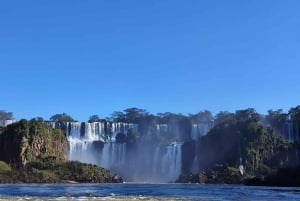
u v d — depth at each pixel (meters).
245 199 86.25
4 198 79.94
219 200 82.38
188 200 80.44
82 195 92.81
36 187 147.00
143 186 170.62
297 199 87.19
